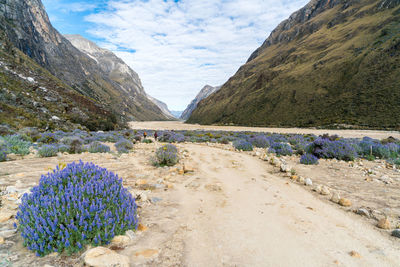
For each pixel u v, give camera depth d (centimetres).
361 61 9150
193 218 393
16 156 1111
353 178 738
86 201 299
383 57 8362
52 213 275
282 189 601
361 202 488
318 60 12900
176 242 303
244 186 631
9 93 3591
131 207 358
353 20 16362
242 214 411
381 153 1297
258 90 14962
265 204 470
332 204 480
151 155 1339
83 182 366
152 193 554
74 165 408
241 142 1816
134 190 536
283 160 1130
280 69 15600
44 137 1838
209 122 17200
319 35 18262
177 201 493
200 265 248
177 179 725
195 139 2905
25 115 3139
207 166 989
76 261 245
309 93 10000
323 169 902
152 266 243
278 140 2319
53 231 267
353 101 7569
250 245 295
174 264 248
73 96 5994
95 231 287
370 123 6041
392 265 249
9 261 237
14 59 5650
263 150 1680
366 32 12131
